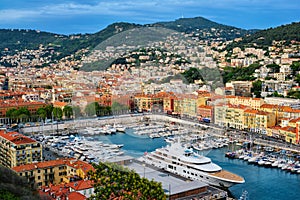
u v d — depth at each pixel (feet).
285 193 462.60
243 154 624.59
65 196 347.97
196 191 390.63
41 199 252.83
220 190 416.05
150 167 278.67
